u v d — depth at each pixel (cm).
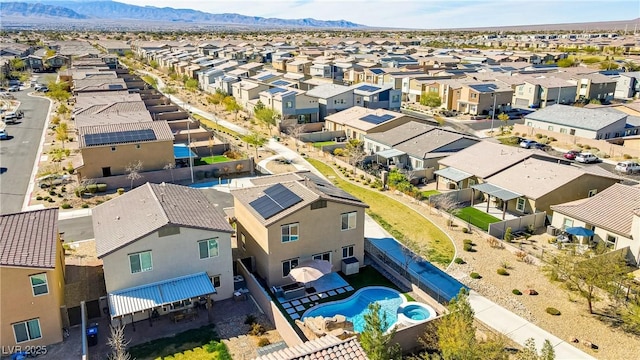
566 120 8581
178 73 16138
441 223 5009
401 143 7000
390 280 3925
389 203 5550
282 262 3738
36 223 3341
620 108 9400
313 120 9562
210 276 3534
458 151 6544
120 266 3209
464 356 2473
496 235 4644
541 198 4831
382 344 2570
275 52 19225
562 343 3077
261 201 3962
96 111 7606
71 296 3428
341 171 6719
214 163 6494
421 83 12150
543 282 3844
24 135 8206
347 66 14600
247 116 10306
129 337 3127
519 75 12681
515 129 9156
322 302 3591
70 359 2844
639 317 2938
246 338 3142
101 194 5675
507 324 3278
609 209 4378
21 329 2872
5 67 14338
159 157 6238
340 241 3959
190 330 3222
